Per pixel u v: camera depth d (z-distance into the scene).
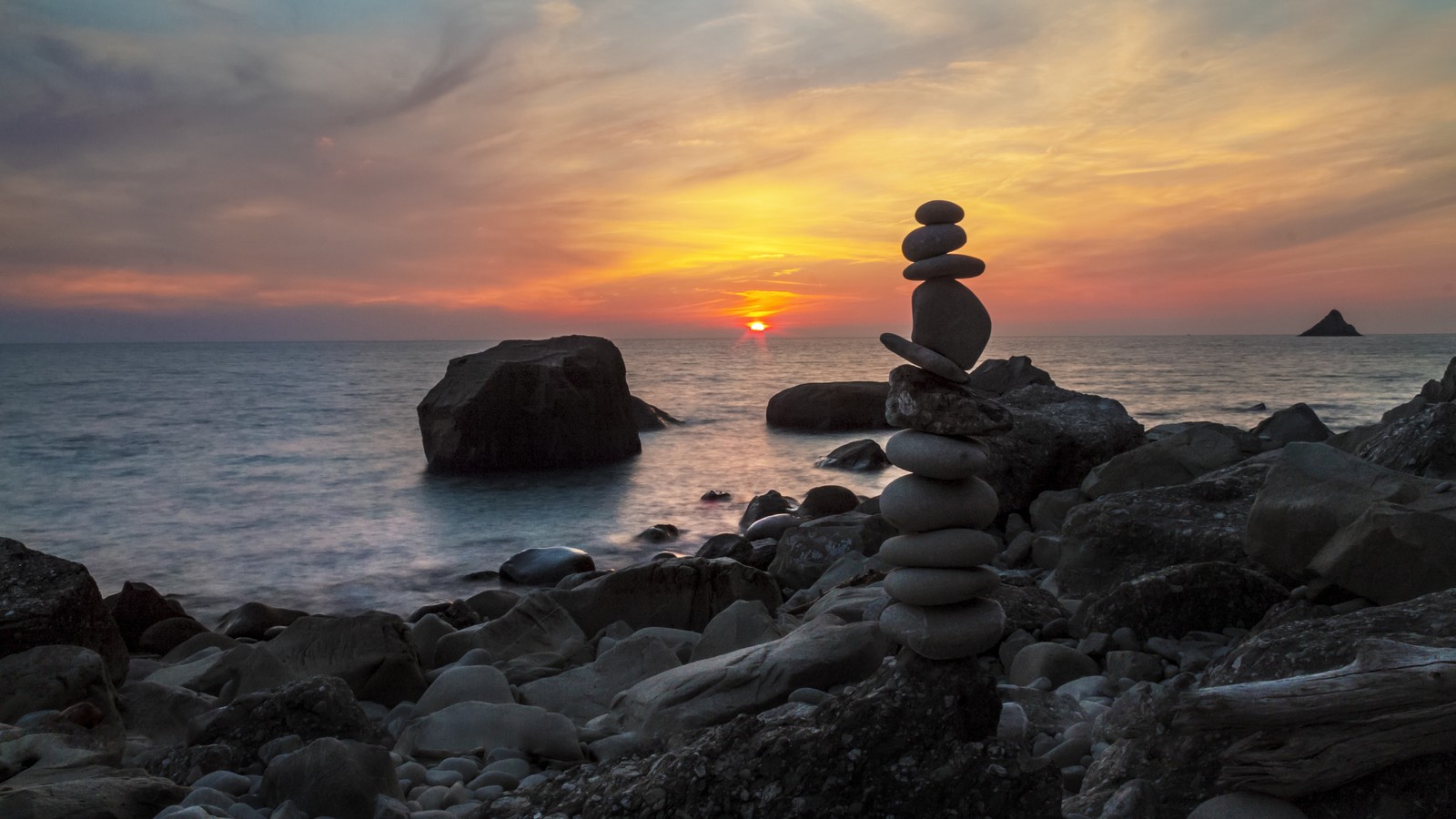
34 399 45.44
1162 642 5.07
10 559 5.98
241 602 10.91
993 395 21.98
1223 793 2.92
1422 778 2.70
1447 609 3.38
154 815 3.42
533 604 6.98
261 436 28.81
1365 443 7.05
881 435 29.19
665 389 54.72
